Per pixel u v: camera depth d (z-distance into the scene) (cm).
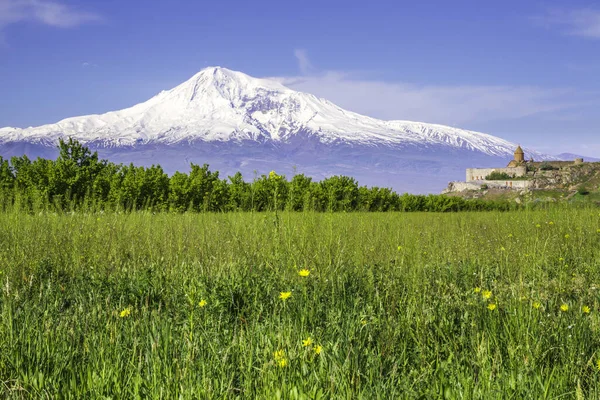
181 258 816
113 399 344
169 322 493
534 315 474
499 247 963
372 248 838
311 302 549
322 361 385
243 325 515
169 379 348
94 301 598
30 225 942
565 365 387
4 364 385
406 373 402
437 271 743
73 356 412
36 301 577
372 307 556
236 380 381
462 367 386
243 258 743
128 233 970
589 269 786
